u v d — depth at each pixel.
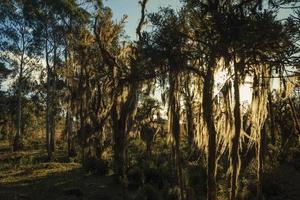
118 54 30.67
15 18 49.81
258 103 16.89
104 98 32.94
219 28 14.62
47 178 27.84
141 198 19.91
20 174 30.53
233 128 15.91
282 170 23.72
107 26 30.89
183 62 16.25
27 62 53.72
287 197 19.67
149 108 34.66
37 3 46.81
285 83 18.44
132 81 23.20
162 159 28.66
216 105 16.48
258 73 16.55
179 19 16.19
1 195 20.89
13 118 62.91
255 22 14.29
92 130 33.81
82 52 36.06
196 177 21.53
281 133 28.19
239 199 19.50
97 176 27.92
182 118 21.67
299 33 14.54
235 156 15.68
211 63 15.41
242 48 15.08
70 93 42.12
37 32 48.81
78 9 45.34
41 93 59.81
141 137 35.34
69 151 43.41
